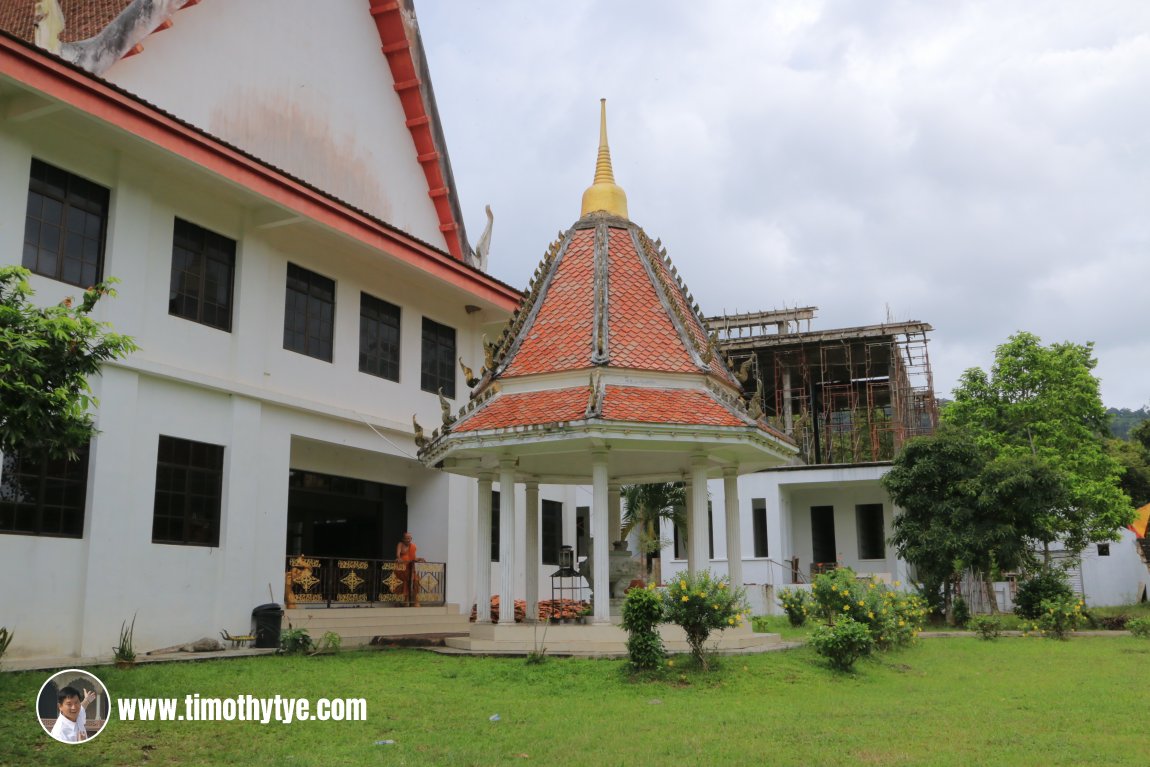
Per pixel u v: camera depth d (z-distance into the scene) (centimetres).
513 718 1142
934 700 1317
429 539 2591
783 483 3894
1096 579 4138
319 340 2228
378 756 944
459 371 2705
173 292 1867
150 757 947
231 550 1916
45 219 1647
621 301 1778
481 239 2959
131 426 1734
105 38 1786
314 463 2320
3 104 1573
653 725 1099
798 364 4584
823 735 1042
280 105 2294
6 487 1544
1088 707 1264
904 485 2953
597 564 1633
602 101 2072
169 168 1830
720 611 1435
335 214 2083
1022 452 3772
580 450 1662
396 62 2717
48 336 1121
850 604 1795
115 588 1677
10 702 1153
